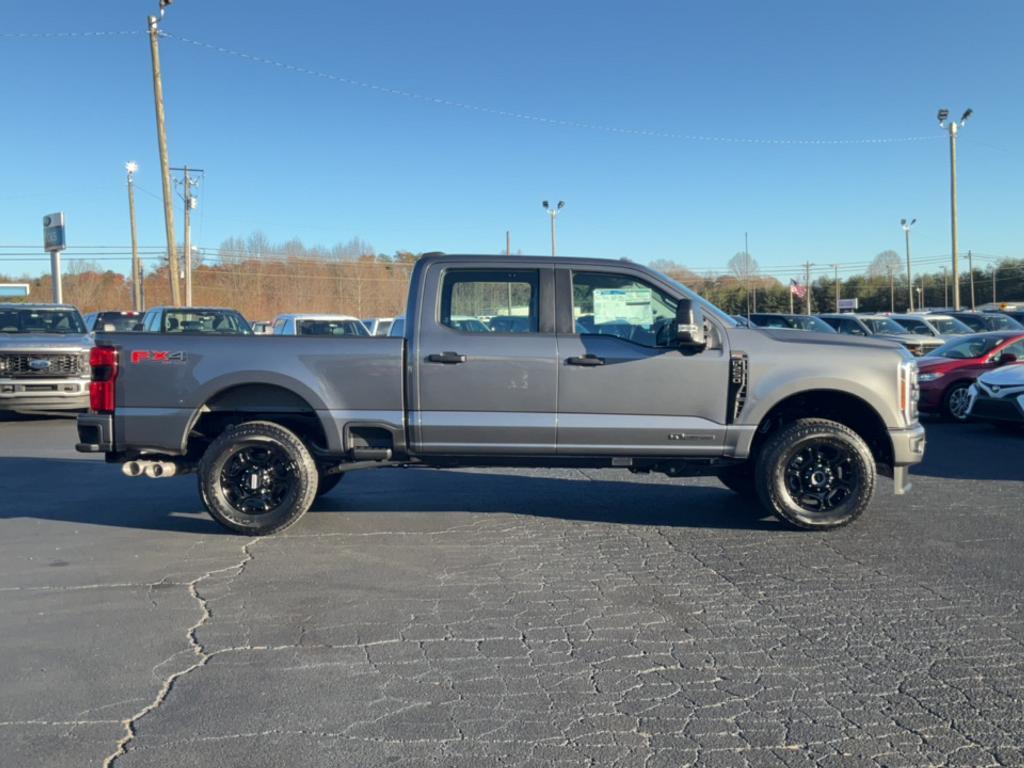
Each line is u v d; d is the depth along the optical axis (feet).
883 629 15.67
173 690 13.34
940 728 11.97
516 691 13.25
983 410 40.29
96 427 22.33
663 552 20.89
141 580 18.86
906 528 22.94
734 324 22.66
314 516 24.77
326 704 12.84
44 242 94.94
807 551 20.85
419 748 11.51
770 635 15.46
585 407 22.06
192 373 22.18
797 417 23.66
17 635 15.65
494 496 27.53
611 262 22.57
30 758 11.28
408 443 22.38
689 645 15.02
